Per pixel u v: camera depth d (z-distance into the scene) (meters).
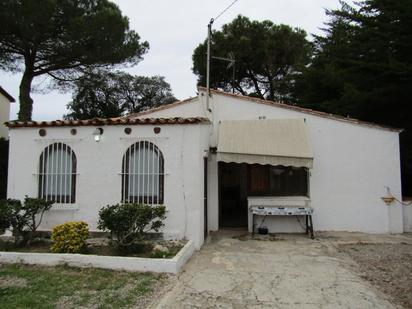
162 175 12.09
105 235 12.18
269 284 8.52
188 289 8.16
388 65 16.31
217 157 13.66
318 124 15.30
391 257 10.91
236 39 33.16
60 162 12.65
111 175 12.34
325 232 14.80
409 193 18.28
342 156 15.08
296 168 15.35
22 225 11.28
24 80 22.89
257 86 35.94
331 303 7.40
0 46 21.81
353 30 20.70
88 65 24.67
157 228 11.29
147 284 8.37
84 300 7.31
